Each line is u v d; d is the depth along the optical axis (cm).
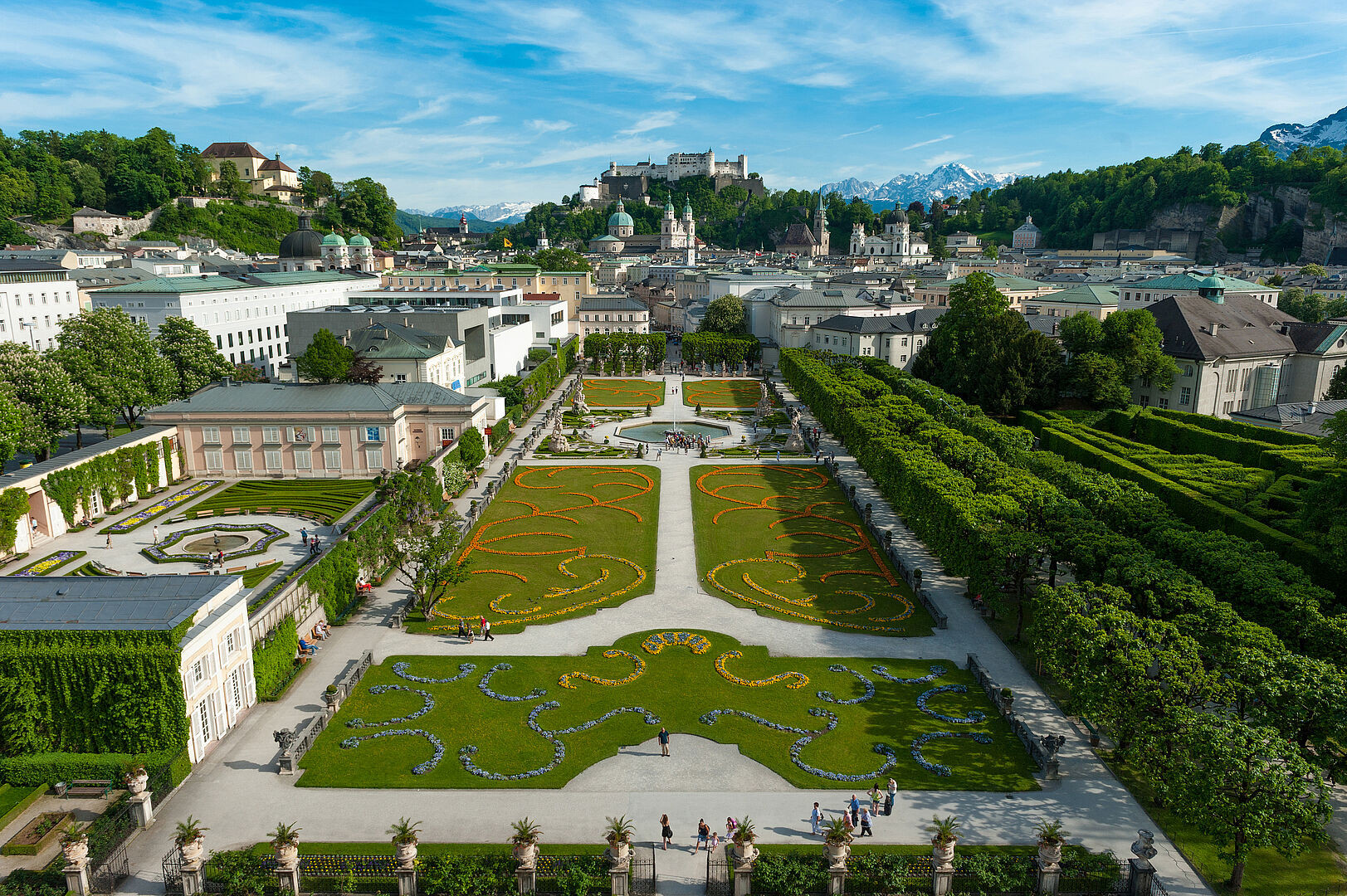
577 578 10125
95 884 5116
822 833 5638
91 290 18675
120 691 6109
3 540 9881
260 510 11869
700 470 15388
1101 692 6256
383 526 10131
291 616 7931
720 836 5616
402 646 8375
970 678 7838
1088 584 7538
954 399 18462
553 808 5941
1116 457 13762
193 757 6350
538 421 19388
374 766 6400
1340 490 8825
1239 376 17962
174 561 9944
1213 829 5203
